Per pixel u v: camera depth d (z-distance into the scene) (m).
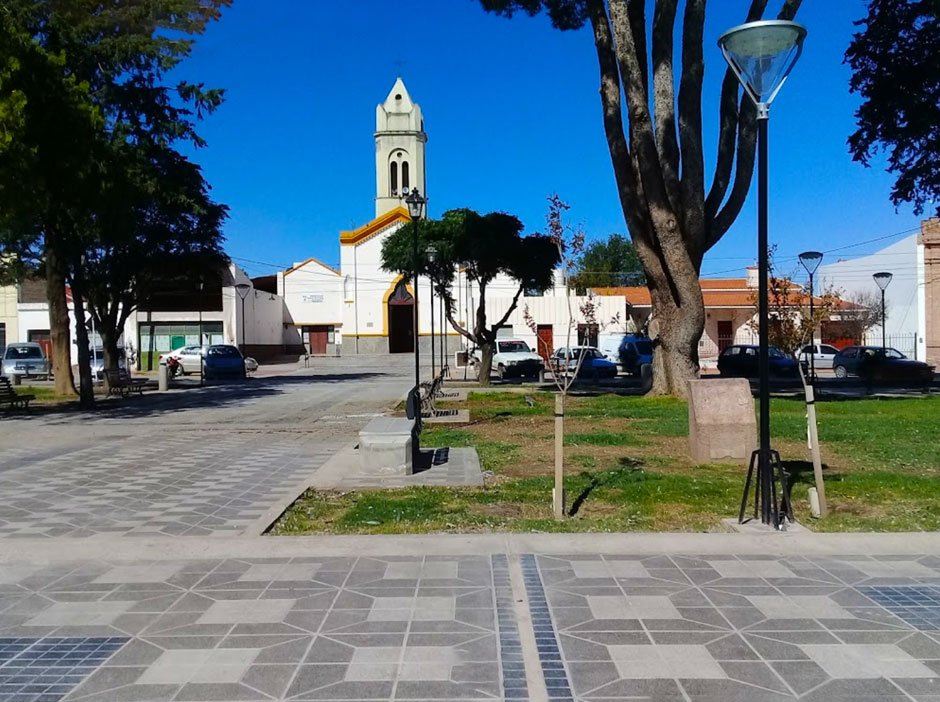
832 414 17.03
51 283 26.16
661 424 14.92
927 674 4.07
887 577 5.68
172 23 23.75
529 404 19.64
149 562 6.18
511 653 4.36
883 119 21.50
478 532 6.97
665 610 5.02
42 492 9.23
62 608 5.16
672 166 17.80
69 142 18.19
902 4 20.16
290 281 63.16
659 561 6.07
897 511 7.69
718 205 18.81
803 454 11.28
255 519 7.68
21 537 7.05
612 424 15.30
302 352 62.41
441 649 4.43
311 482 9.44
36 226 22.78
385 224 58.03
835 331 43.06
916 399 21.45
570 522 7.31
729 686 3.95
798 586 5.48
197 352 40.56
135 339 51.03
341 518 7.59
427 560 6.13
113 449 13.17
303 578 5.73
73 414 20.20
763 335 7.18
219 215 31.95
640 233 18.56
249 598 5.31
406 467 9.84
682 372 19.03
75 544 6.63
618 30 16.77
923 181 22.02
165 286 45.91
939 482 9.02
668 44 17.64
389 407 21.53
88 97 19.67
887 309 41.97
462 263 26.95
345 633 4.67
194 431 15.98
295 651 4.41
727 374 35.28
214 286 50.84
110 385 26.44
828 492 8.53
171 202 27.56
